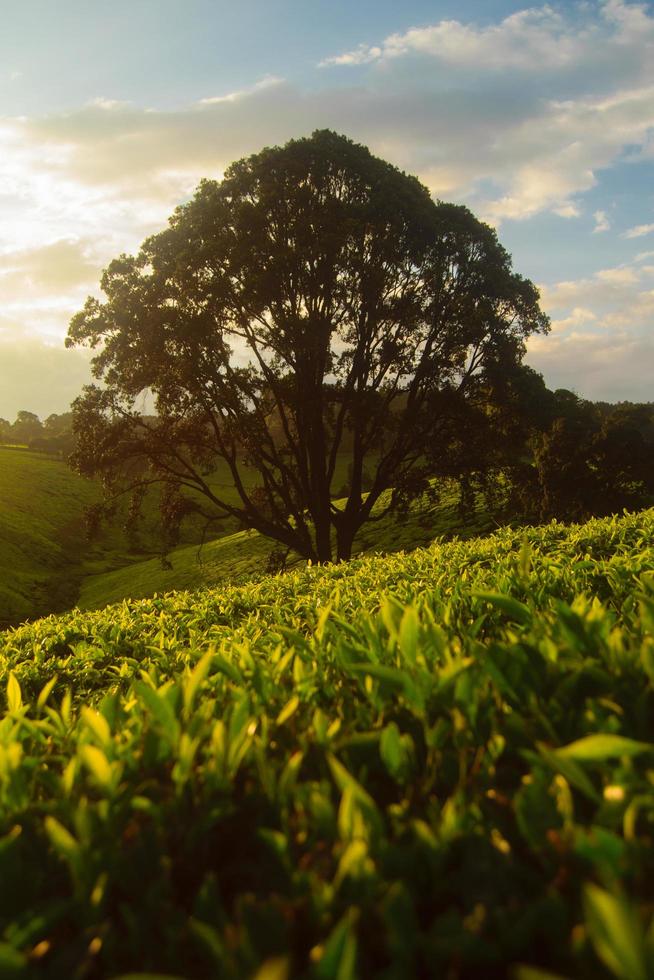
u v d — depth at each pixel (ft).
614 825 3.76
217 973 3.38
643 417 137.90
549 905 3.21
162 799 4.96
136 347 83.20
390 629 6.82
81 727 6.79
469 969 3.15
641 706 4.84
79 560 211.00
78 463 86.89
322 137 88.58
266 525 92.68
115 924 3.98
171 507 93.35
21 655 23.62
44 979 3.37
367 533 132.87
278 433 103.91
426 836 3.71
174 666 15.15
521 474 99.71
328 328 86.43
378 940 3.33
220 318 85.15
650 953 2.51
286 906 3.46
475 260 92.38
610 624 6.91
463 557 22.63
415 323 88.12
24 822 4.90
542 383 94.12
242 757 5.12
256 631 14.93
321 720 5.33
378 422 92.89
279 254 79.15
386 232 83.92
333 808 4.60
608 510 127.95
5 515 223.10
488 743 4.85
